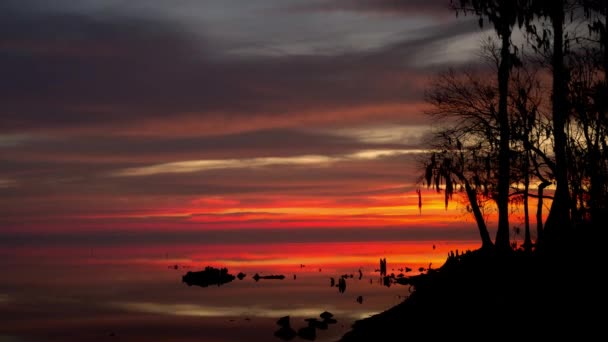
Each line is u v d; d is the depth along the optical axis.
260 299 56.25
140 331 44.16
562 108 30.73
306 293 58.22
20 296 66.25
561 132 30.80
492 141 37.78
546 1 31.41
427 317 27.83
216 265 101.50
